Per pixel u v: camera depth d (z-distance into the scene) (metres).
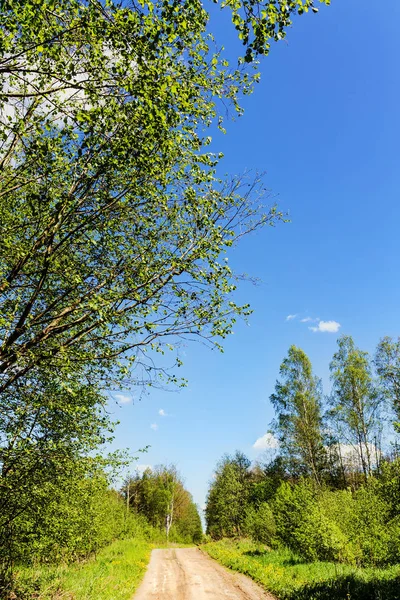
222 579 15.26
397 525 13.87
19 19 4.64
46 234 6.05
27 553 10.06
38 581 10.56
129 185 6.25
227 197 7.15
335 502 17.11
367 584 10.80
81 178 6.16
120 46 4.93
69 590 10.47
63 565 14.69
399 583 10.43
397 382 23.98
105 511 19.91
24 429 7.64
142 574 16.94
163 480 63.47
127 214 6.61
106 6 4.81
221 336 6.99
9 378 6.52
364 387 28.69
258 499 34.97
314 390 31.91
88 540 15.62
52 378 6.57
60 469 8.12
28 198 5.96
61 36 4.83
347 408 28.92
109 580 13.09
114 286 6.60
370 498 14.85
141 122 5.46
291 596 11.02
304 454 29.81
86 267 6.63
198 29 5.50
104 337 6.74
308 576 13.27
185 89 5.34
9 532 9.09
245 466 42.62
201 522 75.81
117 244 6.80
